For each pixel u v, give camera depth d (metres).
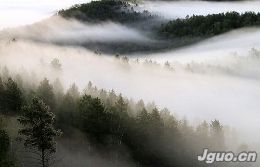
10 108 65.38
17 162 52.72
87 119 65.75
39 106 38.72
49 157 59.69
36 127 38.38
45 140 39.19
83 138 66.25
